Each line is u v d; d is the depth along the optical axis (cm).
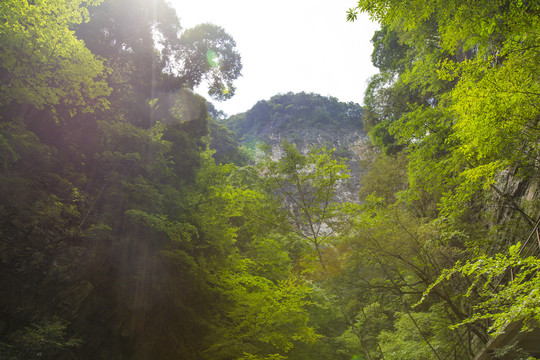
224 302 1941
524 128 845
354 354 2267
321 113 15750
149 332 1717
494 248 1197
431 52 1780
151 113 2933
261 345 1797
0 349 1068
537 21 616
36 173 1653
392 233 1257
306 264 1324
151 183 2123
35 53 1299
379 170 2762
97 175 2052
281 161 1316
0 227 1301
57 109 2055
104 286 1588
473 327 1047
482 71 725
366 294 1385
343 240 1281
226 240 2045
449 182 1160
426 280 1212
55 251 1457
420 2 648
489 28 662
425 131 1221
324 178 1297
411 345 1387
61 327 1223
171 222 1850
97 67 1487
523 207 1172
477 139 751
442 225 1192
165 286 1827
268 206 1316
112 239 1695
